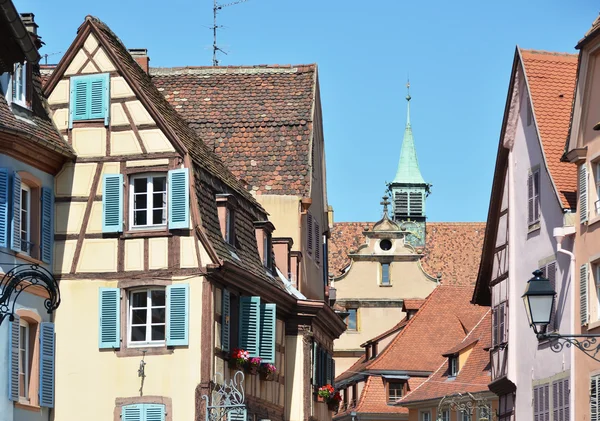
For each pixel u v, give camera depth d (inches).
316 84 1935.3
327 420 1802.4
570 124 1395.2
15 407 1200.8
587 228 1359.5
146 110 1342.3
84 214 1328.7
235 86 1936.5
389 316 3415.4
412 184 4001.0
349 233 3732.8
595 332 1326.3
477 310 2935.5
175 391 1286.9
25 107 1279.5
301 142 1844.2
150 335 1309.1
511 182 1615.4
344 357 3395.7
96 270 1318.9
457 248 3789.4
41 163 1293.1
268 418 1515.7
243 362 1375.5
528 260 1550.2
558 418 1422.2
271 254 1620.3
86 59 1362.0
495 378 1683.1
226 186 1461.6
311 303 1625.2
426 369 2859.3
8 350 1181.7
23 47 741.9
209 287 1301.7
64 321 1310.3
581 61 1370.6
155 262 1314.0
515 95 1594.5
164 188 1333.7
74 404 1293.1
